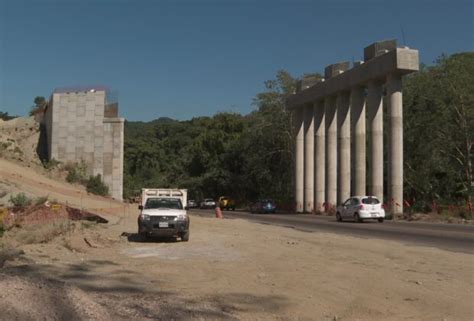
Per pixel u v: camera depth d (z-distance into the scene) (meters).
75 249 17.12
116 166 53.91
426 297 9.64
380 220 35.56
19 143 61.09
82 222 26.06
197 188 101.50
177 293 10.02
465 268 13.17
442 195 55.81
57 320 6.86
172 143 129.00
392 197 41.28
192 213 59.31
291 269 13.16
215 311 8.43
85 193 46.66
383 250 17.33
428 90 52.81
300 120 62.78
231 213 59.47
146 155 116.81
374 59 43.91
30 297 7.47
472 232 24.56
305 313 8.55
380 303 9.23
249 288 10.60
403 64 40.62
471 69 52.62
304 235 23.66
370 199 35.53
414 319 8.18
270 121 76.12
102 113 54.31
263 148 78.75
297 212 61.53
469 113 50.50
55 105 54.59
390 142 41.78
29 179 40.34
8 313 6.75
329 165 54.69
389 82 42.09
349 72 48.44
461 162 52.94
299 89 62.25
